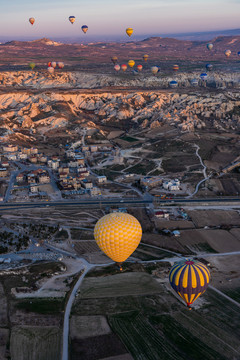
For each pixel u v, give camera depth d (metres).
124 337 96.62
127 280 122.69
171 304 111.00
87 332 98.19
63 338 95.94
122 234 117.69
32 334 96.94
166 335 97.88
